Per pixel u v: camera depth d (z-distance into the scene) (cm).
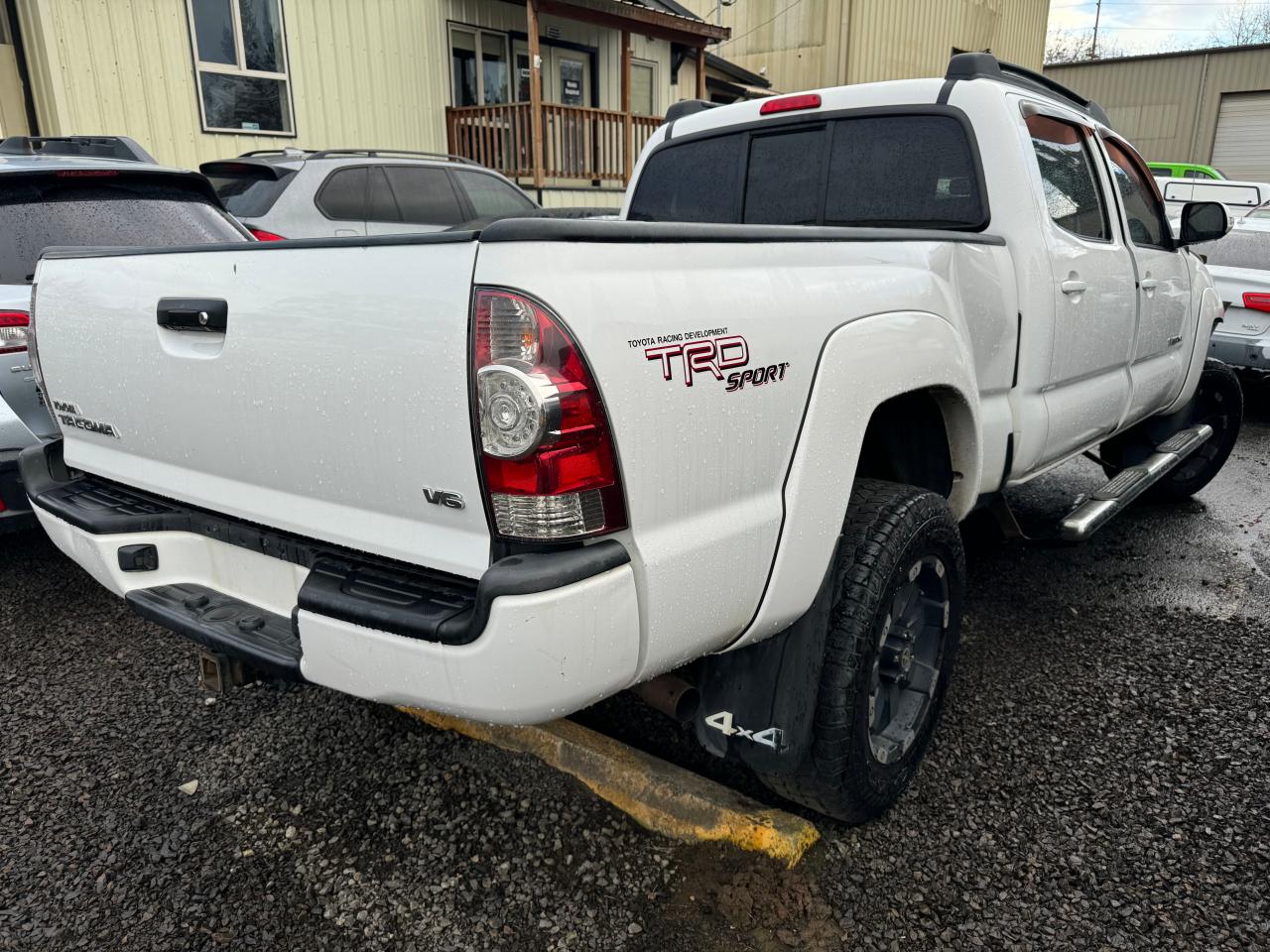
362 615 174
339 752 282
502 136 1292
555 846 240
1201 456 538
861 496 241
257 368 195
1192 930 213
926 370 242
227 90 1061
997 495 319
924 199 327
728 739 228
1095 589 414
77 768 275
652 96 1648
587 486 160
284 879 230
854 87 341
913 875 231
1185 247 460
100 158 459
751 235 195
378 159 778
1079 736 292
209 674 230
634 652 175
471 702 166
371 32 1188
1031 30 2411
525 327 154
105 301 231
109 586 237
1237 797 261
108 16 952
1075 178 352
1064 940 211
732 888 225
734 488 188
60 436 374
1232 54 2488
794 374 198
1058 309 314
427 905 221
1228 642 360
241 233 470
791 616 214
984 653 349
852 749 224
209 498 223
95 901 222
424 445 170
